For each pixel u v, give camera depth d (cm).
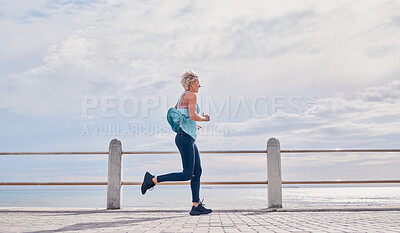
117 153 603
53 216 492
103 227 344
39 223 392
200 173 489
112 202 587
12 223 393
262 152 599
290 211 543
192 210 492
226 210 550
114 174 596
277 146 595
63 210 564
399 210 539
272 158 590
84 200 5741
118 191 591
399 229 305
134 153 605
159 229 321
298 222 382
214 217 455
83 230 317
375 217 436
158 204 4388
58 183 619
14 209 571
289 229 312
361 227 325
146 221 407
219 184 591
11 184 612
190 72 472
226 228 326
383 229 306
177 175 457
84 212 554
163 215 500
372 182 584
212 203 4678
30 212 554
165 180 458
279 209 552
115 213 543
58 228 337
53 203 4769
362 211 534
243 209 555
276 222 384
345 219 413
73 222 402
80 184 613
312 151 602
